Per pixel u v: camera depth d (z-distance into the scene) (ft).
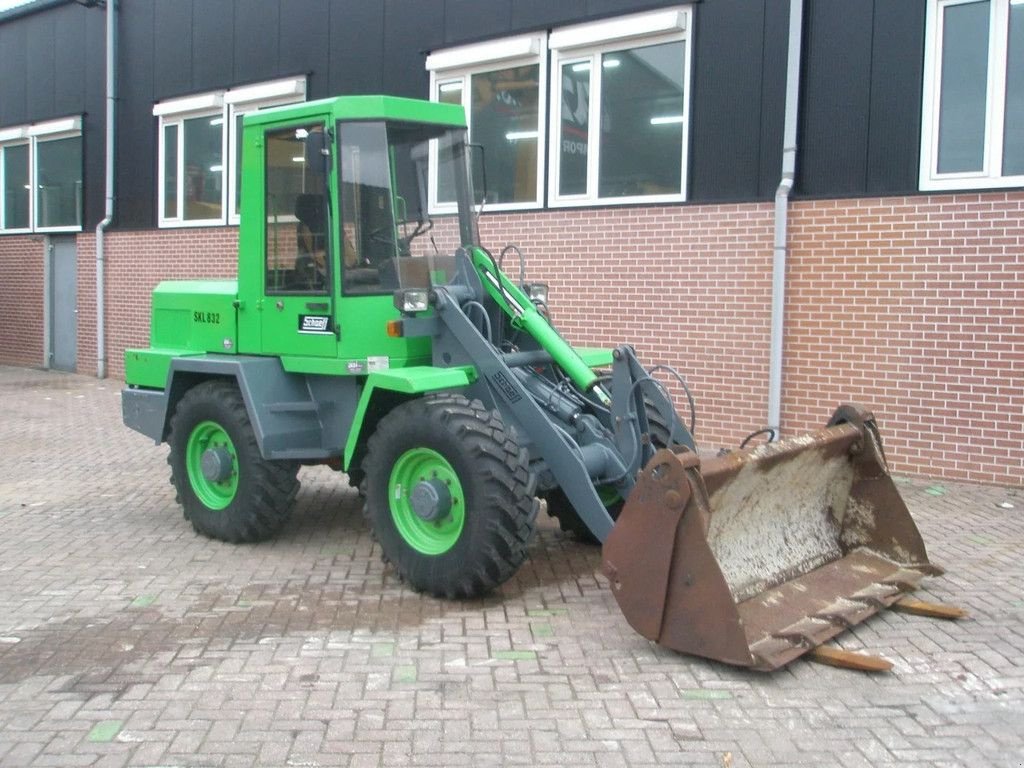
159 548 21.83
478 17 36.60
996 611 17.66
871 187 28.45
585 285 34.40
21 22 54.95
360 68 40.19
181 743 12.87
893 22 27.84
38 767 12.25
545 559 20.86
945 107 27.55
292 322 20.83
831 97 28.94
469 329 19.21
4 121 57.00
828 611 16.47
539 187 35.70
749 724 13.43
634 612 15.64
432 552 18.01
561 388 19.47
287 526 23.70
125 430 37.40
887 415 28.43
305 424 21.30
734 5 30.58
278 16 42.70
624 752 12.69
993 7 26.66
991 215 26.43
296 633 16.67
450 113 21.27
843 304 28.91
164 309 24.63
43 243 55.16
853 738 13.06
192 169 47.57
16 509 25.40
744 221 30.55
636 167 33.45
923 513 24.34
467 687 14.55
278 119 20.85
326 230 19.97
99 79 50.88
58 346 55.31
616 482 18.12
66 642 16.29
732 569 16.57
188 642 16.29
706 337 31.63
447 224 21.38
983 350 26.84
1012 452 26.66
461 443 17.29
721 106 31.07
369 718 13.56
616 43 33.40
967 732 13.24
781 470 17.01
